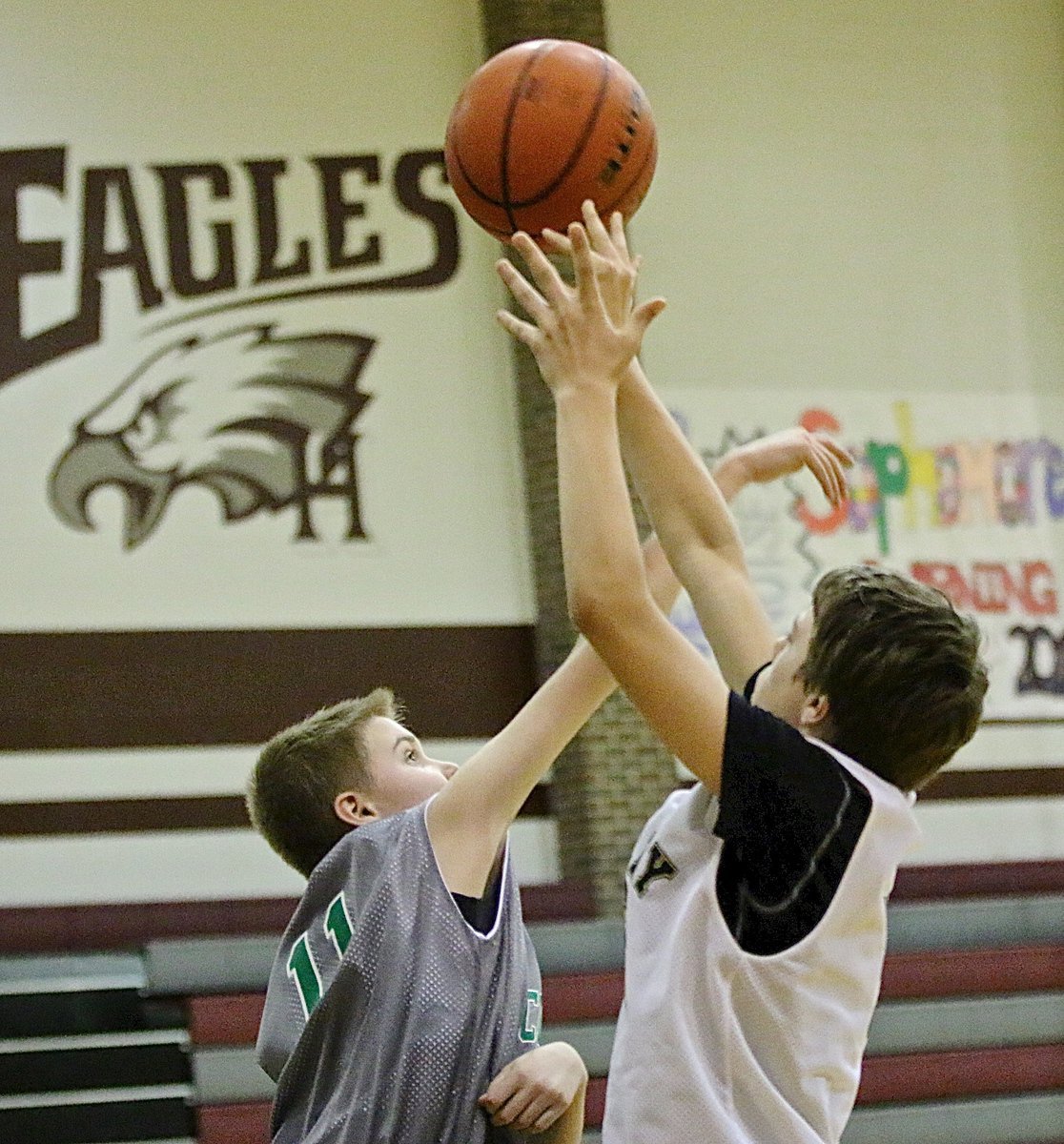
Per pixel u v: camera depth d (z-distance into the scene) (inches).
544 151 257.9
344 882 234.1
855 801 220.8
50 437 1048.8
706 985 218.1
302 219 1108.5
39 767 1009.5
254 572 1063.0
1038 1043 924.0
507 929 234.4
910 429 1166.3
